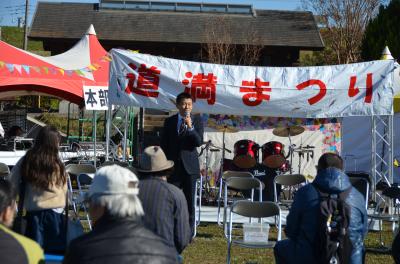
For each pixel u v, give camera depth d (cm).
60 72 1283
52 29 3027
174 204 443
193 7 3256
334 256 452
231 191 1149
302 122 1172
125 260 265
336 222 454
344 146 1430
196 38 2998
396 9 2300
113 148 1420
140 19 3159
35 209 505
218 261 730
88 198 300
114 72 983
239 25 3116
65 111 2492
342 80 985
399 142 1384
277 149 1092
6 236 287
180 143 746
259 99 994
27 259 286
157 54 3061
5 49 1279
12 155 1260
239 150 1098
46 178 502
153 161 466
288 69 1001
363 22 2961
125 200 287
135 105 982
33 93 1412
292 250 464
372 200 999
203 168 1188
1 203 303
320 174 473
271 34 3055
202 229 922
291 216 470
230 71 998
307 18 3212
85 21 3120
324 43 3155
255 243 650
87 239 275
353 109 983
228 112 1000
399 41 2242
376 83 977
